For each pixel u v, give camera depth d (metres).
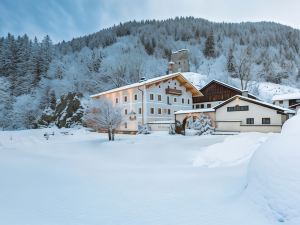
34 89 60.97
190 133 27.58
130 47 103.00
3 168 10.76
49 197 5.99
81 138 30.14
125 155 15.55
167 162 12.90
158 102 36.88
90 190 6.60
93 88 65.81
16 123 49.97
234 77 73.69
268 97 59.59
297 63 96.81
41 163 12.42
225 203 5.05
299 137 4.95
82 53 96.00
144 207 5.08
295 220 3.67
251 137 13.54
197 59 100.38
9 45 70.12
